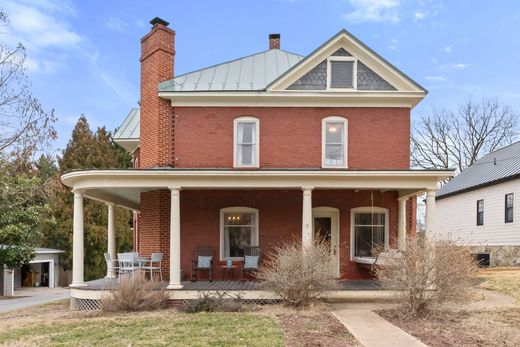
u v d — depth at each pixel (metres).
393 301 11.56
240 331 8.38
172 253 12.20
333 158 15.09
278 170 12.43
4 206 20.70
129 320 9.84
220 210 14.95
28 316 11.90
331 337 7.98
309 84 15.23
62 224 30.22
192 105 15.18
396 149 15.09
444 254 10.23
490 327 8.80
